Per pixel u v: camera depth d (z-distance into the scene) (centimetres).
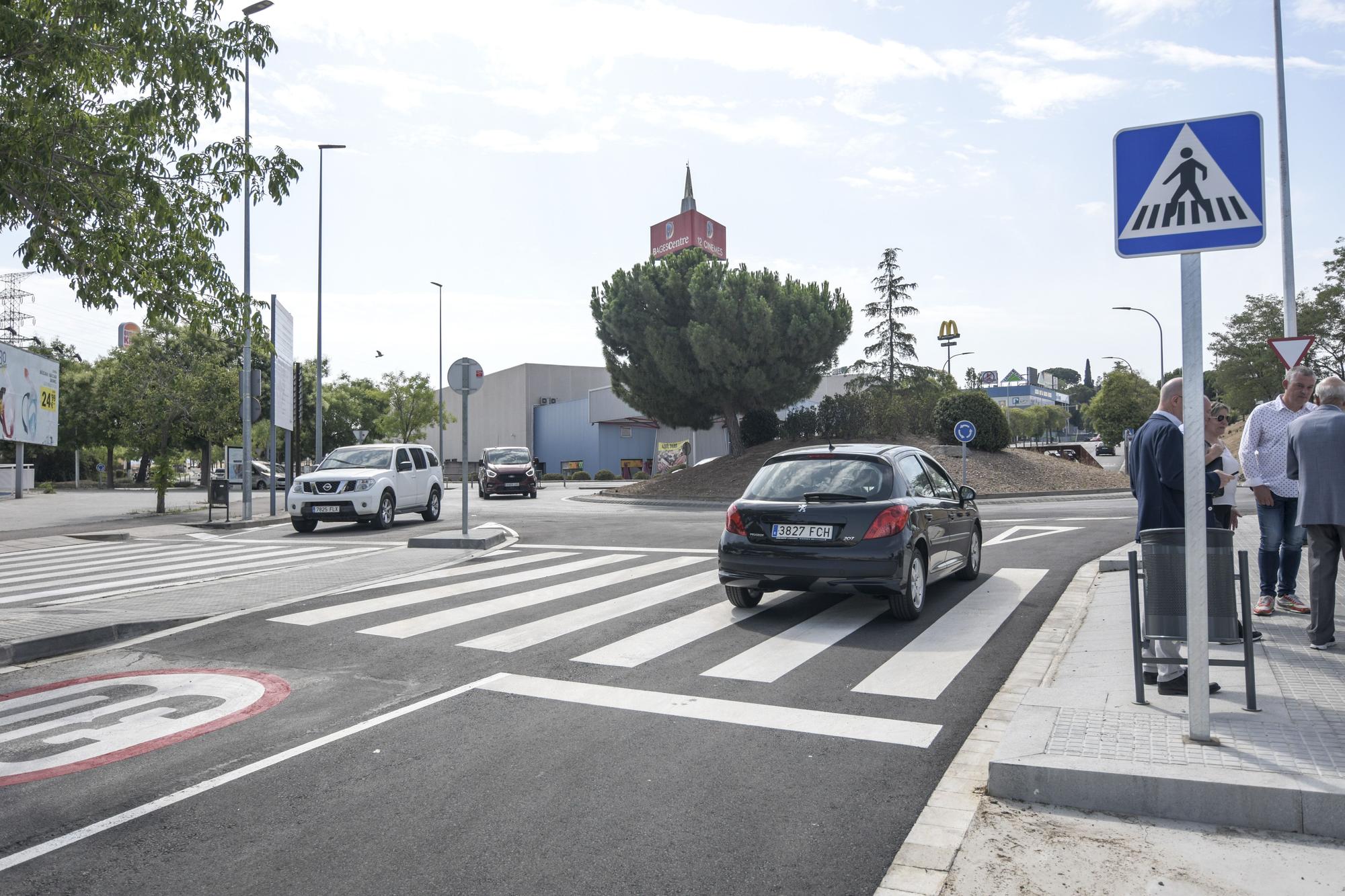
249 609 857
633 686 559
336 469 1900
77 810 381
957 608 808
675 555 1234
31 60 667
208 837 353
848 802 379
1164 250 414
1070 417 14588
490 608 835
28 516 2442
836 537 732
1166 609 449
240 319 841
